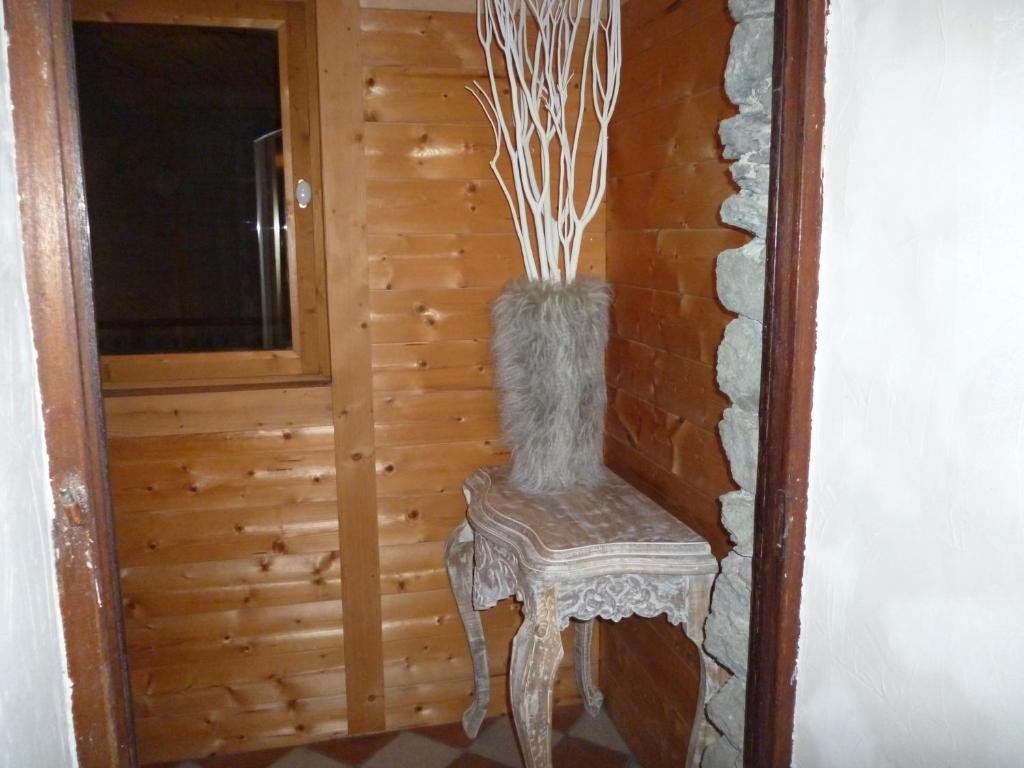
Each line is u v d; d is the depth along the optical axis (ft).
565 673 8.43
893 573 3.38
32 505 2.84
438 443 7.70
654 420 6.77
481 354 7.66
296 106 7.23
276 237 7.44
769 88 4.13
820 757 3.95
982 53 2.81
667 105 6.30
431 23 7.14
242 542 7.41
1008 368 2.78
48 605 2.96
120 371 7.25
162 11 6.88
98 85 6.97
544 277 6.57
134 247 7.21
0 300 2.62
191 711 7.57
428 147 7.30
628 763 7.50
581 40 7.39
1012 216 2.73
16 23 2.77
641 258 6.93
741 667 4.69
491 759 7.55
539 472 6.55
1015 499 2.79
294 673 7.73
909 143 3.15
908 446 3.25
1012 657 2.84
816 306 3.77
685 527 5.80
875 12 3.30
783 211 3.77
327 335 7.52
